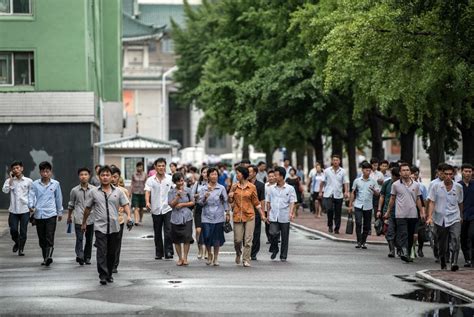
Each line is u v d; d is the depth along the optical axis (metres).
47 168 35.66
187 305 24.69
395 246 39.88
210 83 97.62
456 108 50.75
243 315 23.09
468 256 35.22
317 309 24.16
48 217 35.41
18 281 29.91
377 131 76.25
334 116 76.56
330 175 53.19
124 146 81.75
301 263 36.69
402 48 40.56
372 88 48.09
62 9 77.88
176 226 35.16
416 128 70.69
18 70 78.12
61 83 78.00
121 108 94.25
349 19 44.72
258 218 38.25
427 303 25.38
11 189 39.84
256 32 96.12
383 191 41.09
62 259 37.66
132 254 40.12
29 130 77.81
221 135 124.88
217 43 100.00
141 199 61.50
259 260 37.94
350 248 44.31
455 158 97.88
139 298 25.98
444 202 33.56
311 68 77.25
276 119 83.31
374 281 30.45
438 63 39.94
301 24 63.19
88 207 29.16
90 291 27.42
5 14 77.62
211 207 35.31
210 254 35.53
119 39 115.06
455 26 37.94
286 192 37.81
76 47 78.00
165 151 82.31
